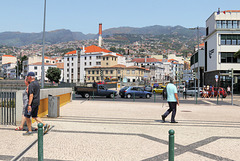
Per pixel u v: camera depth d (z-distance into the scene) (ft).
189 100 89.15
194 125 28.30
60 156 15.48
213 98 102.42
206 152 16.84
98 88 93.40
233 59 143.74
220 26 145.79
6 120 27.68
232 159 15.26
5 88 108.78
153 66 391.24
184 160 14.99
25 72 416.05
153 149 17.48
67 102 63.36
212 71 156.87
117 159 15.03
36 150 16.62
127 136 21.77
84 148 17.51
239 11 157.28
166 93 30.48
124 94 97.71
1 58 547.90
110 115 37.76
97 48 356.18
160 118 34.88
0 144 18.06
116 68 305.32
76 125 27.09
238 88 144.15
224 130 25.25
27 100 23.13
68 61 362.33
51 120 30.71
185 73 101.04
